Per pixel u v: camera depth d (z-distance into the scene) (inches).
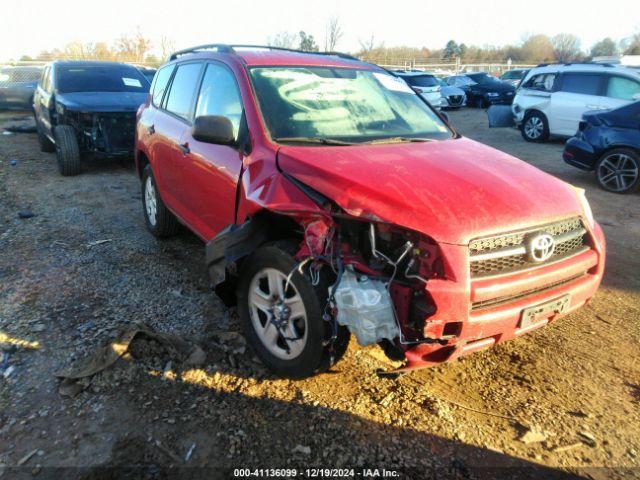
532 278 109.9
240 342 141.0
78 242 213.2
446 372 133.1
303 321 117.0
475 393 125.7
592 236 125.4
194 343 139.0
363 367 132.0
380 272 107.2
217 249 131.0
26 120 613.9
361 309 101.3
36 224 235.0
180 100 190.4
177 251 206.4
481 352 142.6
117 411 114.7
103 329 145.2
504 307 107.7
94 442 106.0
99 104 337.1
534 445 109.9
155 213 214.8
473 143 155.7
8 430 108.8
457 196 111.1
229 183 141.6
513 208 111.7
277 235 130.6
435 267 102.4
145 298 165.0
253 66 154.2
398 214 104.6
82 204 269.6
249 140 138.3
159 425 110.9
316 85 157.6
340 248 109.3
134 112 343.3
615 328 157.9
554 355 142.6
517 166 135.1
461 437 110.8
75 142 327.6
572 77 506.3
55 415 113.3
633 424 117.1
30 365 129.7
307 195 114.2
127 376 125.3
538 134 534.6
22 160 383.6
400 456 105.2
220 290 139.7
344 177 113.0
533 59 2439.7
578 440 111.8
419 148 139.7
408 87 182.4
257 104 142.0
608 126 329.4
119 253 201.9
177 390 121.6
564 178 370.9
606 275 198.8
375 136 147.4
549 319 118.2
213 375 127.3
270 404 118.2
